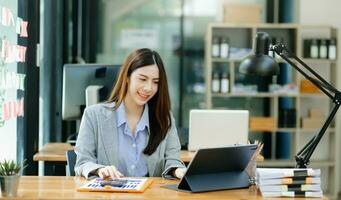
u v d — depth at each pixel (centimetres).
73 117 350
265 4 588
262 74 262
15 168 194
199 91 589
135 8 581
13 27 317
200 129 337
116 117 254
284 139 566
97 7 575
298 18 556
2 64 290
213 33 561
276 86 537
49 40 440
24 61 345
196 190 205
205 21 587
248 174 221
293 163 530
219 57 535
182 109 588
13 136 334
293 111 539
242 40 562
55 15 452
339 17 556
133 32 582
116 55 580
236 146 209
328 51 535
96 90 332
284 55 237
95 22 572
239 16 539
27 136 362
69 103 347
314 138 225
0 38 284
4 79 295
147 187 213
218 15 587
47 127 447
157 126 255
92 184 211
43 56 422
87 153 247
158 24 584
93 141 251
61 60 482
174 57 587
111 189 203
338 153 552
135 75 244
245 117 337
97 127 252
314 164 534
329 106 555
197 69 588
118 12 579
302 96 541
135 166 251
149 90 243
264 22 588
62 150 358
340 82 545
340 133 549
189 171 206
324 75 555
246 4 553
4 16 293
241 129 338
